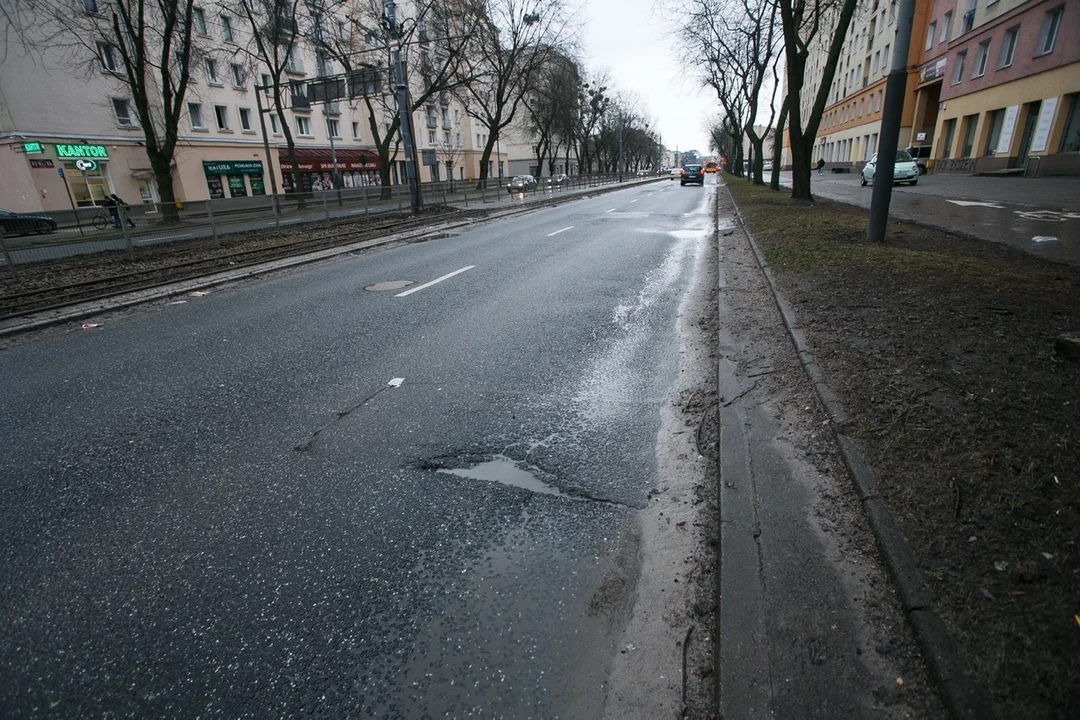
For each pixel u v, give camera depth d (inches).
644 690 74.7
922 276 238.7
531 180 1956.2
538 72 1908.2
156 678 79.8
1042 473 96.0
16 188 1157.7
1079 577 74.9
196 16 1358.3
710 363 192.9
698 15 1083.9
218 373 203.2
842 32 648.4
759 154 1343.5
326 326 259.8
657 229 596.1
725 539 96.5
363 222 820.0
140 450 146.6
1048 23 937.5
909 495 95.3
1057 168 913.5
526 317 261.7
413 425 155.0
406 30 1360.7
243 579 98.5
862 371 147.6
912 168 959.6
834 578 85.4
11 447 151.6
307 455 140.7
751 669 72.7
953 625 70.7
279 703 75.4
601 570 97.7
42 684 79.6
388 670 79.8
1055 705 60.2
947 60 1316.4
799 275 271.0
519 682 77.1
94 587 98.0
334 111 1840.6
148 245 616.7
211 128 1460.4
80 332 277.9
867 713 65.4
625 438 143.5
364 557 103.0
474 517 113.6
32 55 1131.9
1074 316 178.2
